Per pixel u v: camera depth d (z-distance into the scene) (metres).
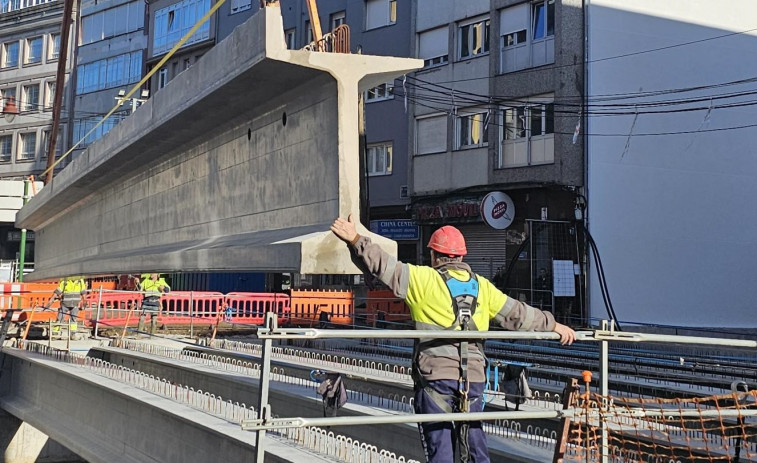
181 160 10.52
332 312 25.25
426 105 32.72
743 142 30.44
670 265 28.66
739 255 30.09
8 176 59.88
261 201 8.23
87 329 23.19
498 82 30.16
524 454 7.65
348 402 10.67
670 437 7.98
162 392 10.87
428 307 4.87
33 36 59.12
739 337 27.39
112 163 11.74
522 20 29.70
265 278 38.72
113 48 53.00
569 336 4.95
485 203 28.59
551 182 27.88
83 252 15.47
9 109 59.91
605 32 28.25
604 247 27.53
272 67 6.75
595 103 27.83
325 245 6.52
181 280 40.62
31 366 15.80
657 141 28.81
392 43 34.53
